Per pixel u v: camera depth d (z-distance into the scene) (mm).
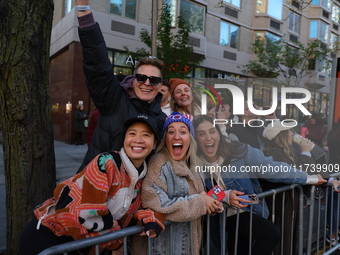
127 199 1545
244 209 2043
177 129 1689
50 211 1545
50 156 2330
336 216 3273
